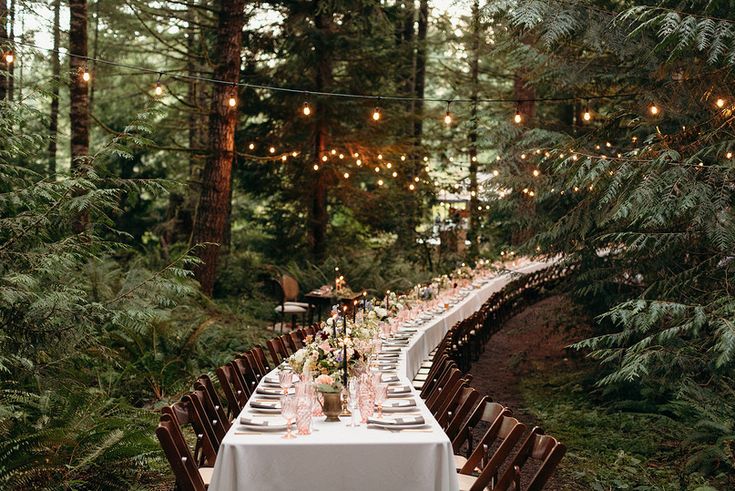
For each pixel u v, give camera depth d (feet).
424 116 69.82
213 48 60.34
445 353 26.23
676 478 23.70
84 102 39.88
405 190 70.69
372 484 15.57
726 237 24.52
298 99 62.64
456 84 78.79
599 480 23.39
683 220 28.78
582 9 32.35
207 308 45.03
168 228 64.18
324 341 20.08
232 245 73.10
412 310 39.81
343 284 48.98
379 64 63.98
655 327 30.14
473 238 72.64
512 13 31.07
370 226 72.43
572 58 38.37
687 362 25.41
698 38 23.24
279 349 28.45
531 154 38.63
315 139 64.75
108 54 62.03
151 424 23.22
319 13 60.70
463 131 71.36
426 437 15.99
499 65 77.41
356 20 61.36
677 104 32.37
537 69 37.52
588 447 27.14
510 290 57.72
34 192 22.76
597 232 35.09
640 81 35.42
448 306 43.83
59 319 22.35
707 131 29.17
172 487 20.71
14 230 22.39
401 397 20.11
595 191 30.53
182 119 67.05
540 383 37.68
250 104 63.93
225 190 47.96
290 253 67.87
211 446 17.63
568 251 36.19
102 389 27.78
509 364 40.42
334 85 63.52
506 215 42.52
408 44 69.21
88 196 22.94
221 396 31.48
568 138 37.24
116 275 35.58
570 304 39.47
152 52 60.08
